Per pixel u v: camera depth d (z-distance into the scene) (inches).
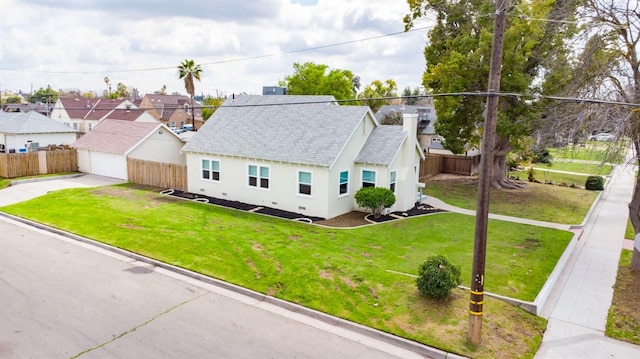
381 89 2329.0
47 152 1224.2
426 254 609.3
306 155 812.6
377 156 839.1
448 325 409.7
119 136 1238.9
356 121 839.7
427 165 1400.1
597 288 534.9
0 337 378.6
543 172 1578.5
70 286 491.8
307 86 1905.8
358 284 485.7
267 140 898.7
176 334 394.9
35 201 879.1
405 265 554.9
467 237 710.5
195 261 563.2
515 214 909.8
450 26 1161.4
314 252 580.4
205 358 357.7
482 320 405.4
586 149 555.5
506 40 970.7
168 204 876.6
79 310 434.3
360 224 768.3
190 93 1947.6
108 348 367.2
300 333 406.9
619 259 648.4
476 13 1075.9
